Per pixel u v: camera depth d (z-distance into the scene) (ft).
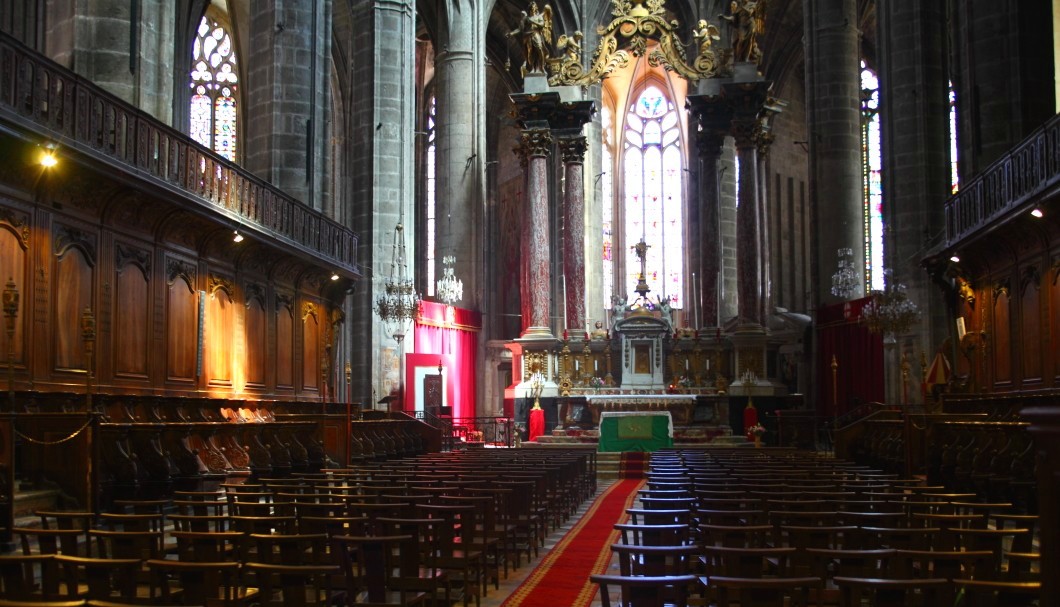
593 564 39.24
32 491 37.65
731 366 114.32
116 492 42.22
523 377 117.08
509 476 46.21
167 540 37.09
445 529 30.01
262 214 69.10
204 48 139.54
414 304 103.35
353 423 71.72
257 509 31.35
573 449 82.64
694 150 148.87
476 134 134.31
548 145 123.65
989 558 22.04
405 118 108.78
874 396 101.30
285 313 76.89
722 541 26.78
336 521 27.66
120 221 53.57
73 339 49.19
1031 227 55.77
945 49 91.71
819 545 24.85
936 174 90.38
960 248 64.85
